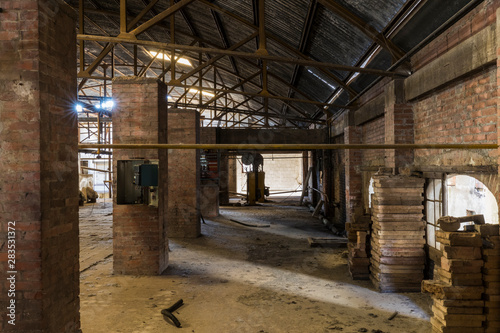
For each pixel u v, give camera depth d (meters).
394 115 6.11
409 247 5.44
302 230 11.28
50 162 2.77
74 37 3.20
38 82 2.63
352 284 5.88
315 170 17.44
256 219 13.56
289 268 6.90
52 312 2.77
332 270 6.74
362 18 5.80
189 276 6.36
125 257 6.41
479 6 4.03
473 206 6.20
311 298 5.24
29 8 2.62
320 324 4.34
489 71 3.96
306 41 7.71
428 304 4.95
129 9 10.12
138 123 6.45
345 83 9.07
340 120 11.33
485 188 5.92
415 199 5.44
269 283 5.95
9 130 2.62
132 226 6.41
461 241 3.80
